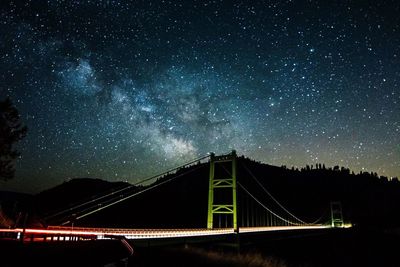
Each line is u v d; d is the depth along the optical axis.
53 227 21.88
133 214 65.88
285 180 160.62
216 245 36.53
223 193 69.69
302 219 113.69
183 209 73.38
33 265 7.92
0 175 18.58
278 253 50.84
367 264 52.28
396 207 159.75
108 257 12.12
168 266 21.36
